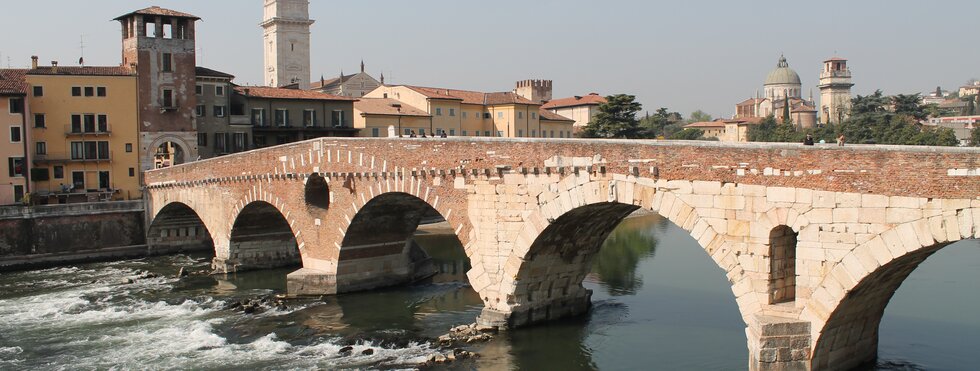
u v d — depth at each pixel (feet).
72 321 181.16
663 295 187.11
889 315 155.84
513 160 147.84
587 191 135.85
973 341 137.18
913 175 99.60
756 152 114.62
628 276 212.02
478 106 430.20
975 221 94.58
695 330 156.25
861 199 104.22
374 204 184.75
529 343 149.38
